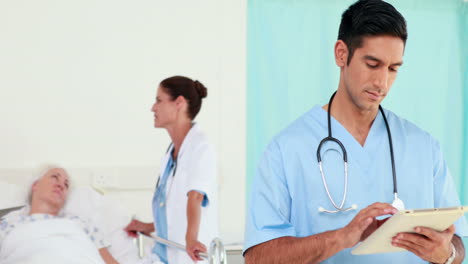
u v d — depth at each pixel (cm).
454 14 268
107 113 230
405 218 107
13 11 223
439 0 267
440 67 267
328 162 143
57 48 227
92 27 230
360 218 120
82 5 229
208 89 239
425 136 150
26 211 216
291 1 251
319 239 125
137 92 233
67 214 220
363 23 132
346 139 146
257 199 141
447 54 267
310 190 142
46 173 221
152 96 234
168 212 230
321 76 252
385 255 139
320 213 141
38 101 224
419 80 264
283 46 249
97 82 230
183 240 230
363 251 126
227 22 243
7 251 213
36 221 216
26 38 224
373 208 119
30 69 224
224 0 243
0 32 222
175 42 237
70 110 227
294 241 130
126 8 233
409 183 145
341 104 146
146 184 230
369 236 118
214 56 241
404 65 263
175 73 236
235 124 242
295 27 251
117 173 228
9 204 215
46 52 226
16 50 223
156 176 231
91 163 226
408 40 264
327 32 253
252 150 244
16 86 223
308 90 251
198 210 232
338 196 142
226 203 239
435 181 149
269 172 142
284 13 250
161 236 229
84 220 221
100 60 230
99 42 231
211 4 241
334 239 123
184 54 238
